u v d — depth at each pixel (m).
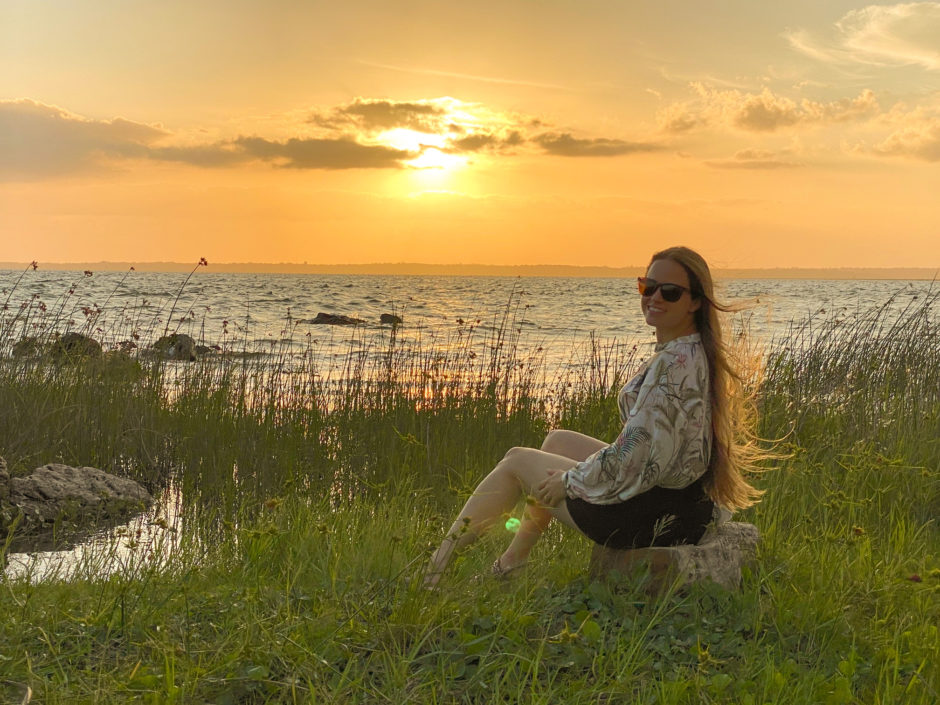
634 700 2.71
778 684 2.81
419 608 3.18
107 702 2.55
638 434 3.41
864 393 7.61
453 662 2.92
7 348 8.92
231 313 35.56
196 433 7.58
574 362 14.25
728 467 3.63
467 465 6.79
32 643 2.96
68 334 9.83
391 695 2.69
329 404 8.08
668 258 3.56
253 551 4.05
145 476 7.18
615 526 3.57
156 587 3.50
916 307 9.60
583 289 109.44
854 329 9.22
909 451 6.31
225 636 3.04
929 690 2.89
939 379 8.41
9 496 5.58
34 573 3.93
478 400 7.84
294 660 2.86
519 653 2.97
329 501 5.77
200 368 9.55
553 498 3.62
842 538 4.46
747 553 3.92
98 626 3.12
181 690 2.61
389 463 6.64
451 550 3.69
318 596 3.39
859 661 3.19
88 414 7.86
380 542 4.08
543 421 7.77
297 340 19.86
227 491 6.19
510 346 9.85
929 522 5.07
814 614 3.48
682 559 3.53
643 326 31.78
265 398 8.46
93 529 5.40
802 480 5.50
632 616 3.38
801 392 7.57
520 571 3.73
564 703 2.68
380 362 9.62
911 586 3.78
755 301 3.61
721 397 3.59
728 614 3.45
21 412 7.50
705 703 2.73
